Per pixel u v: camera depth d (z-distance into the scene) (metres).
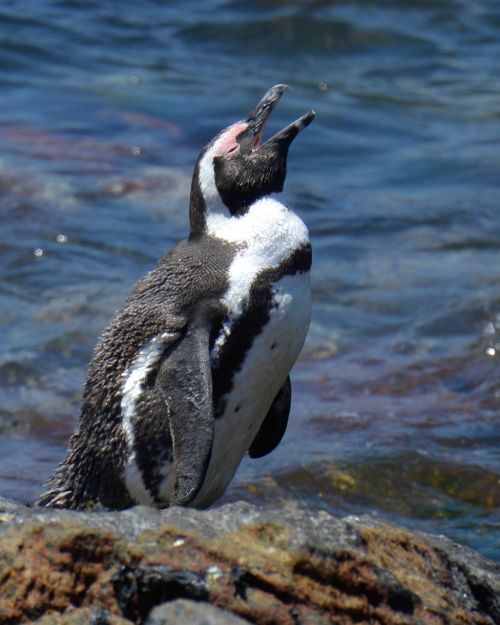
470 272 28.20
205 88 40.09
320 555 10.66
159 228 29.84
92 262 27.53
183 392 13.17
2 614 10.61
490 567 11.94
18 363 22.80
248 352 13.88
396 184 33.81
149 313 13.88
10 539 10.88
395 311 26.17
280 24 45.50
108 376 13.85
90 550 10.67
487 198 32.84
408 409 21.86
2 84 39.22
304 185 33.34
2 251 27.59
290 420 21.23
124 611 10.38
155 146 35.16
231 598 10.28
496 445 20.50
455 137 37.53
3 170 31.98
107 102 38.25
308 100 39.84
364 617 10.61
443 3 48.81
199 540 10.59
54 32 43.94
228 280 13.86
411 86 42.03
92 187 31.75
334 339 24.77
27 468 19.27
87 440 13.95
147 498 13.83
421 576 11.44
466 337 24.88
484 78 42.88
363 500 18.59
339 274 28.00
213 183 14.66
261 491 18.58
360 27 45.69
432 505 18.52
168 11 47.06
